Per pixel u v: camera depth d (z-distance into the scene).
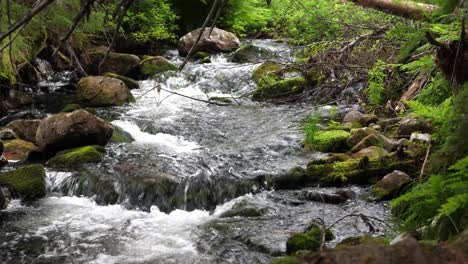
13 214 5.54
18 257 4.63
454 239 1.37
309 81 9.67
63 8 8.65
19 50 9.46
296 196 5.82
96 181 6.16
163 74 11.78
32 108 9.80
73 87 11.03
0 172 6.49
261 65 11.02
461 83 3.38
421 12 6.59
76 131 7.14
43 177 6.19
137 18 14.21
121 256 4.64
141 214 5.71
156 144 7.70
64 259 4.60
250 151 7.25
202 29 1.64
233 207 5.64
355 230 4.77
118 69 11.97
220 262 4.50
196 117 9.09
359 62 8.91
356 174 5.98
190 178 6.21
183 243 4.91
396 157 6.01
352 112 8.03
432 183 2.37
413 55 7.04
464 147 2.35
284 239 4.80
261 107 9.51
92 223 5.39
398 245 1.24
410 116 6.80
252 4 17.00
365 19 9.83
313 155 6.96
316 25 10.52
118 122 8.70
